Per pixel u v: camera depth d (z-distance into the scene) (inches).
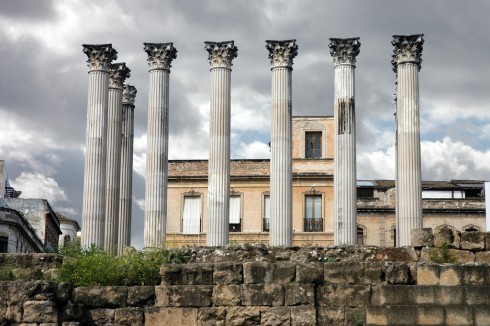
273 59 2413.9
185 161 3476.9
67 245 1545.3
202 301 1293.1
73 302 1301.7
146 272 1338.6
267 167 3459.6
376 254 1343.5
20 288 1268.5
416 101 2373.3
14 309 1262.3
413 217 2304.4
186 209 3430.1
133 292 1306.6
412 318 1182.3
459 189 3865.7
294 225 3378.4
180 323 1288.1
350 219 2311.8
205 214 3415.4
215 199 2354.8
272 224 2330.2
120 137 2527.1
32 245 3651.6
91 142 2400.3
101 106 2426.2
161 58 2434.8
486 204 3666.3
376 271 1278.3
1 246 3208.7
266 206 3427.7
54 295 1277.1
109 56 2460.6
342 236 2304.4
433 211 3769.7
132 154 2600.9
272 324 1272.1
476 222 3752.5
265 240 3395.7
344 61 2395.4
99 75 2443.4
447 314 1180.5
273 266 1295.5
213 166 2373.3
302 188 3405.5
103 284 1328.7
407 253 1333.7
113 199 2455.7
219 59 2432.3
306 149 3481.8
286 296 1278.3
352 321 1259.8
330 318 1267.2
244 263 1302.9
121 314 1295.5
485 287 1195.3
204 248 1385.3
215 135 2389.3
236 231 3420.3
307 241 3316.9
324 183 3405.5
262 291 1284.4
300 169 3437.5
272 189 2348.7
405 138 2348.7
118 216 2465.6
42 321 1258.6
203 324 1284.4
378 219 3737.7
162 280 1311.5
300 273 1286.9
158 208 2347.4
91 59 2456.9
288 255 1366.9
